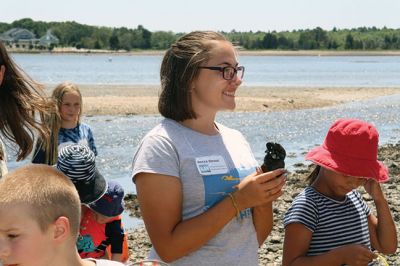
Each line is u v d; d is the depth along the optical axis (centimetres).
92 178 494
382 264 647
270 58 17762
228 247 420
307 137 2256
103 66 10569
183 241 405
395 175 1527
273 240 977
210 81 425
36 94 454
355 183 491
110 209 510
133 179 418
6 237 311
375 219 523
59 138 858
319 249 488
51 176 323
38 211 310
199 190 417
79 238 509
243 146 456
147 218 411
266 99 3509
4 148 432
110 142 2003
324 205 492
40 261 315
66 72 7975
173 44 439
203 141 429
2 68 426
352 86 5172
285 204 1219
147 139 421
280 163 426
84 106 2930
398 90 4606
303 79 6531
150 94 3803
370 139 485
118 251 527
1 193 313
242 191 408
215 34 438
